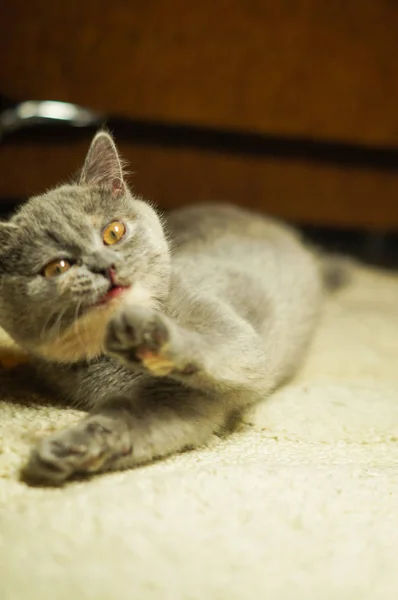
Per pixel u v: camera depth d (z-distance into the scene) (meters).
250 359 0.52
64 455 0.45
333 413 0.58
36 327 0.53
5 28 0.81
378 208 1.00
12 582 0.38
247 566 0.40
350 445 0.54
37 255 0.52
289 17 0.86
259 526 0.42
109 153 0.57
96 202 0.55
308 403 0.59
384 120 0.92
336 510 0.44
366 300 0.92
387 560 0.41
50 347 0.53
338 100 0.90
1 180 0.88
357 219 1.00
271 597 0.38
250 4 0.85
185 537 0.41
